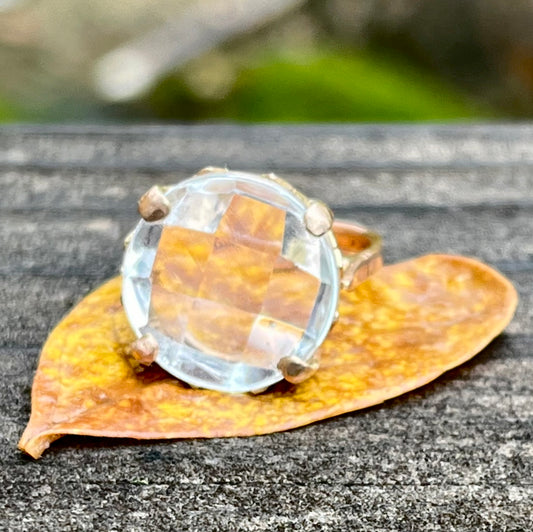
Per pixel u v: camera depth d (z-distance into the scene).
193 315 0.15
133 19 0.47
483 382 0.15
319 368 0.15
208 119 0.40
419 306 0.15
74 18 0.48
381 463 0.14
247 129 0.19
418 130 0.19
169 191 0.15
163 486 0.14
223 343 0.15
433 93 0.37
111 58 0.45
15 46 0.46
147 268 0.15
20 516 0.14
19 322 0.15
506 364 0.15
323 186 0.18
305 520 0.14
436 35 0.38
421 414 0.15
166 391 0.15
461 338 0.15
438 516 0.14
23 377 0.15
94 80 0.45
